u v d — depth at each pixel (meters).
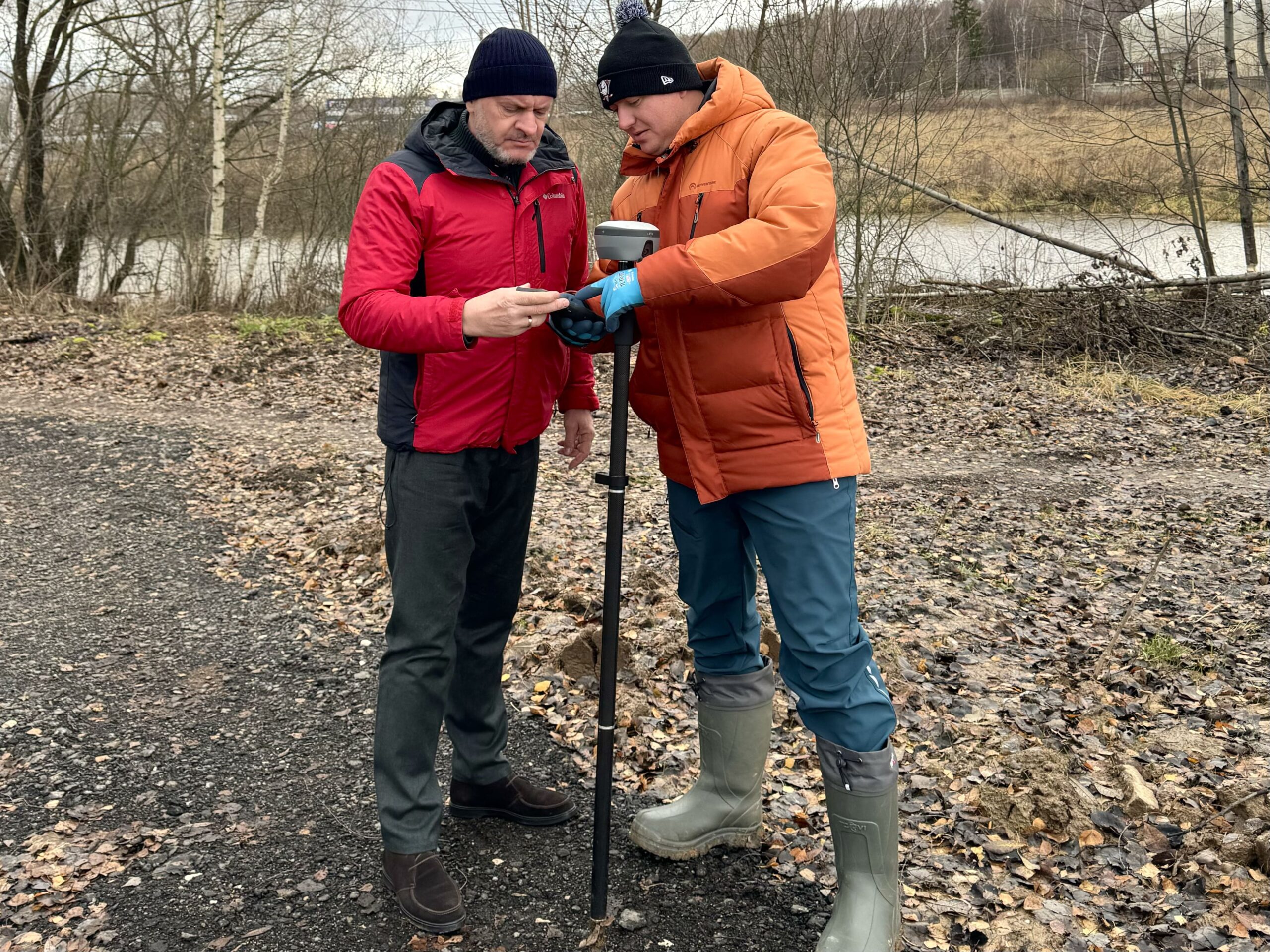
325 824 2.65
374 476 6.38
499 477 2.32
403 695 2.21
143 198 15.12
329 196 15.64
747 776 2.50
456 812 2.64
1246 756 3.15
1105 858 2.53
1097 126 13.98
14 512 5.63
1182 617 4.50
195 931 2.21
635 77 2.09
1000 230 14.89
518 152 2.10
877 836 2.10
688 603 2.42
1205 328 11.64
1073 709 3.44
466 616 2.49
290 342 11.57
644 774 2.93
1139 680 3.73
